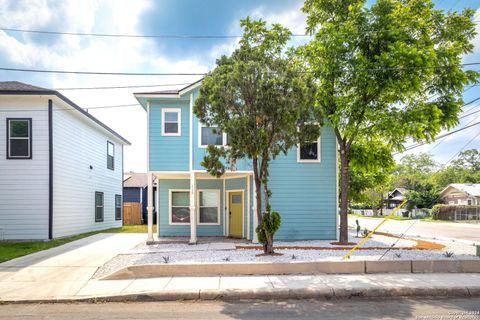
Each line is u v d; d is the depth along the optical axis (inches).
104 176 896.9
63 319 234.4
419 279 318.3
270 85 344.8
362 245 489.7
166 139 563.8
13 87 615.5
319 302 271.4
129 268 335.9
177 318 234.2
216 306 262.7
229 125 343.3
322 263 343.0
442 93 460.8
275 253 406.0
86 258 429.4
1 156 594.2
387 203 2351.1
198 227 629.3
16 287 307.7
